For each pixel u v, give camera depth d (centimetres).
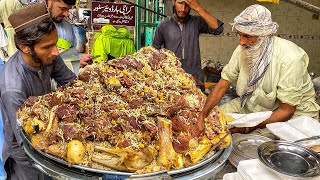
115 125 144
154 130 141
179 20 345
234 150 183
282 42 225
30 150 146
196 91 195
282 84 221
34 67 190
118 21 430
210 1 515
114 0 506
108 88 168
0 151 207
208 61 521
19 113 163
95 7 417
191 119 158
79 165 131
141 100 160
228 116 202
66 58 272
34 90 194
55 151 134
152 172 127
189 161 141
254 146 191
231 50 550
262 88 232
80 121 150
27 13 163
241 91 246
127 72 181
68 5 274
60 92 165
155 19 458
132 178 123
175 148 142
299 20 560
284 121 225
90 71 180
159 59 210
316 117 241
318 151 171
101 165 133
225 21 530
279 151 160
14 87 178
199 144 149
